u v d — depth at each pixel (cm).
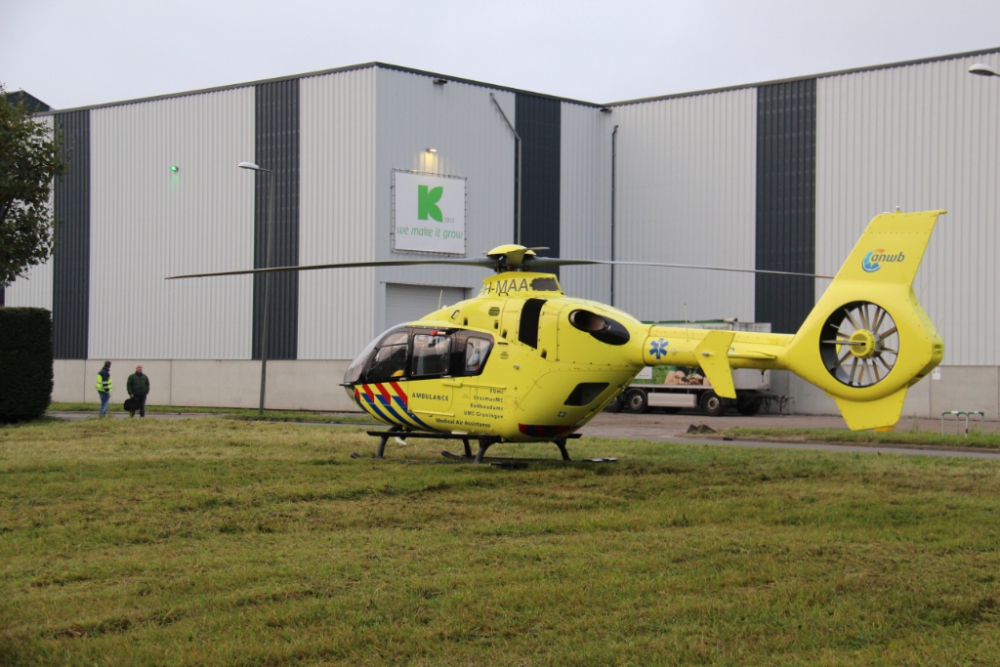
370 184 3812
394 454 1705
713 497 1216
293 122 4009
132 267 4416
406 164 3866
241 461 1548
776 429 2530
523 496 1210
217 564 848
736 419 3375
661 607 721
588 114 4297
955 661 616
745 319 3938
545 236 4175
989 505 1152
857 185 3684
